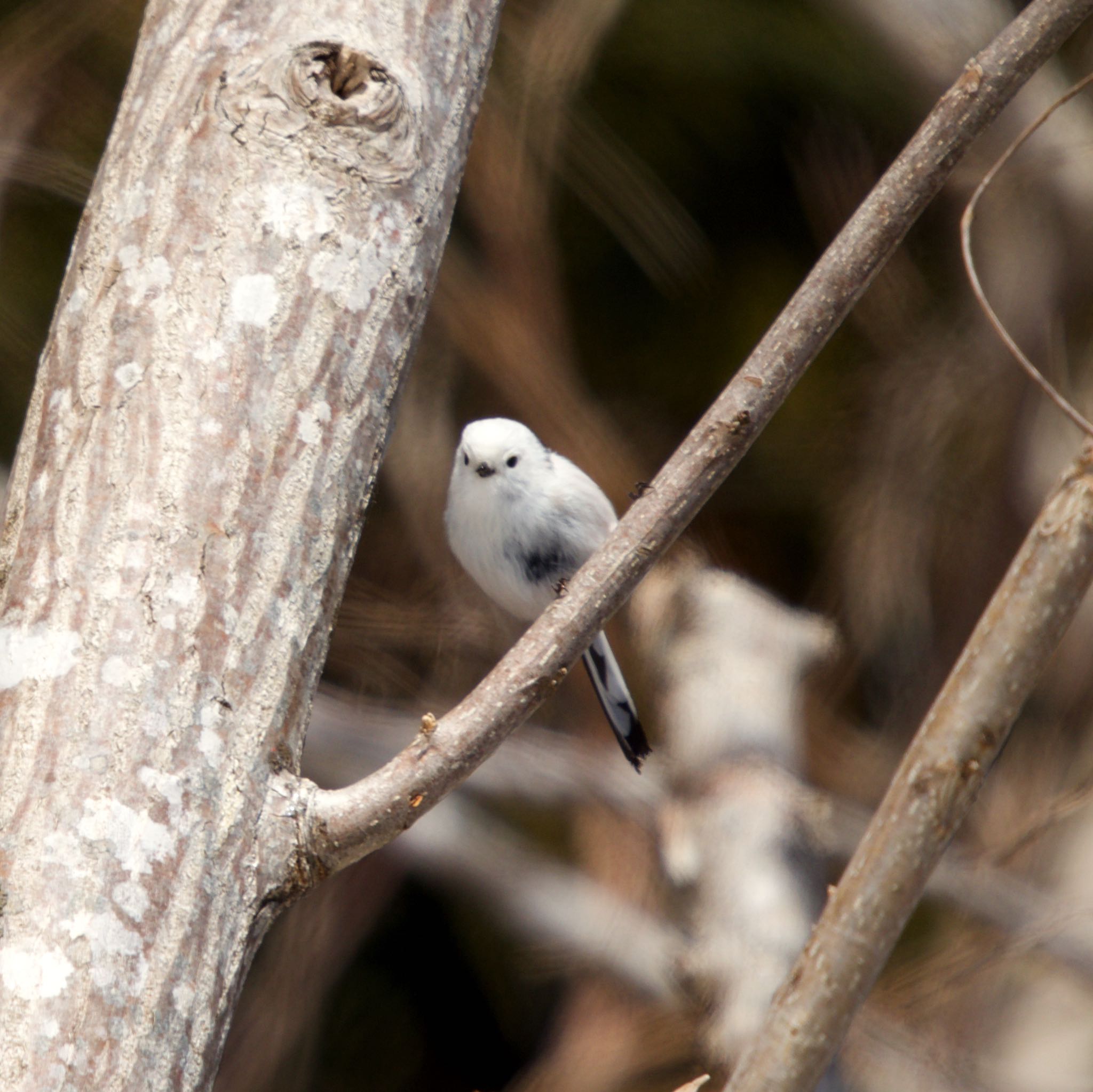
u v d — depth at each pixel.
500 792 9.10
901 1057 8.12
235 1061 10.90
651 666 9.07
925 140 4.03
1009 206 11.49
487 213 10.18
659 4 12.16
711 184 13.14
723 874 7.32
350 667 10.40
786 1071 3.41
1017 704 3.40
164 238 4.02
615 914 9.40
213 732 3.64
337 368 4.02
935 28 11.77
